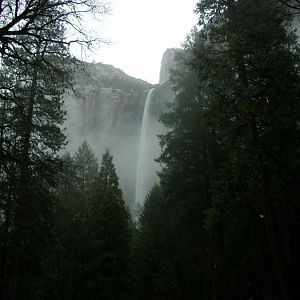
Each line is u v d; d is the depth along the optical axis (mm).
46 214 20000
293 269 15844
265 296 19875
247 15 14875
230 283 20938
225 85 14734
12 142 15562
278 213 16359
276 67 13766
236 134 14242
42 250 21125
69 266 28547
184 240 23750
